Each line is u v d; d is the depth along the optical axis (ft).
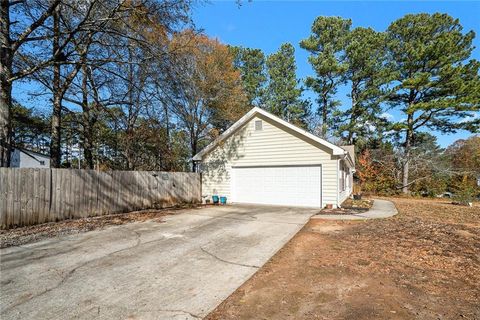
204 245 20.48
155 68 31.09
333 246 19.76
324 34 84.23
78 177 30.96
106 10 27.91
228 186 47.67
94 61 30.99
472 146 102.53
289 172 42.55
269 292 12.57
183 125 61.46
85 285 13.47
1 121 26.37
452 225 26.68
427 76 69.31
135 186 37.91
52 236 23.03
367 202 48.85
